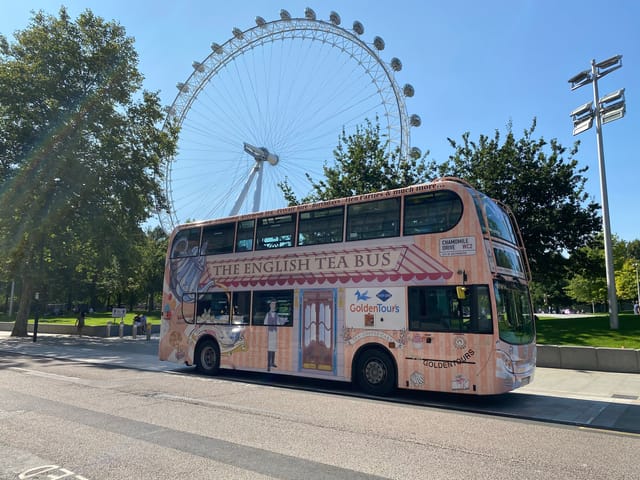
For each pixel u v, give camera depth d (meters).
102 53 31.50
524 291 11.15
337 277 11.95
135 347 24.27
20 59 30.78
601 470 5.68
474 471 5.55
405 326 10.60
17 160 29.81
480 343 9.60
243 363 13.45
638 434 7.68
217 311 14.40
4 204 28.80
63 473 5.29
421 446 6.60
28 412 8.47
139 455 5.96
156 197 33.84
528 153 26.19
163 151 34.41
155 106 33.53
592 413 9.41
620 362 15.25
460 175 26.70
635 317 25.05
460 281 10.03
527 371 10.23
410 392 11.73
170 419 8.00
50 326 36.38
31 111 29.09
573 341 18.92
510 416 9.07
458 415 8.97
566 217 24.92
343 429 7.50
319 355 11.92
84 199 30.50
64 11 31.75
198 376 14.00
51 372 14.34
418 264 10.68
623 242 62.84
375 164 27.97
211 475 5.27
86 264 34.56
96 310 87.88
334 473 5.39
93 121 30.52
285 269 13.03
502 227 11.13
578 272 27.05
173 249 16.11
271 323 13.04
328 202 12.60
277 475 5.29
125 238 31.91
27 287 32.03
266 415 8.47
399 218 11.22
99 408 8.87
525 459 6.09
